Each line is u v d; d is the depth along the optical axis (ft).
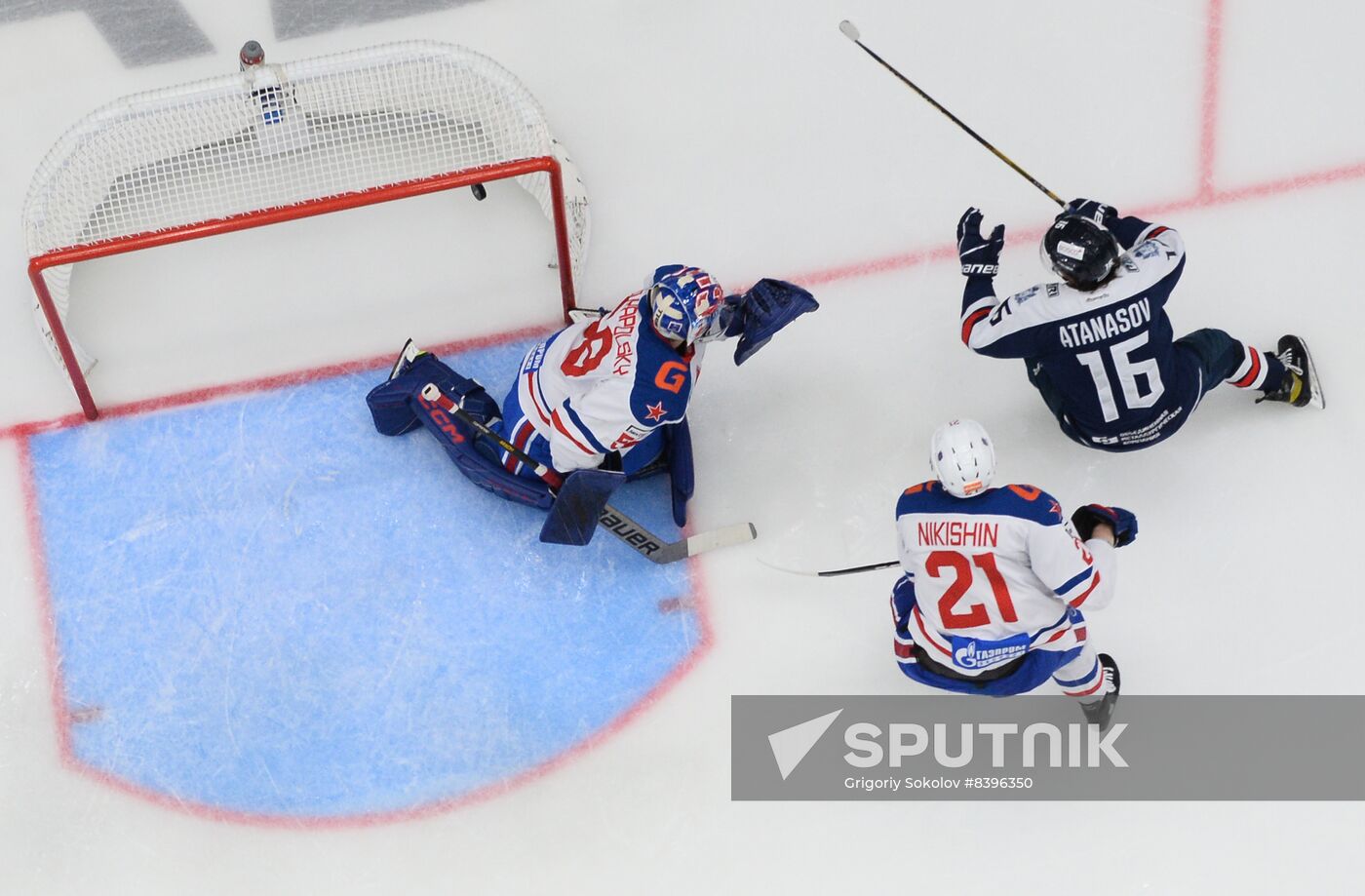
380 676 55.42
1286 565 55.88
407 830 53.11
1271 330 59.93
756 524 57.62
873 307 61.57
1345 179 62.90
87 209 60.90
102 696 55.26
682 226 63.67
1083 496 57.47
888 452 58.75
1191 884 51.37
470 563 57.31
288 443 59.62
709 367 60.64
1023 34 67.31
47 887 52.42
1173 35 66.80
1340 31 66.33
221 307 62.49
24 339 61.93
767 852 52.39
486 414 56.90
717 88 66.74
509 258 63.36
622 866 52.29
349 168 64.18
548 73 67.51
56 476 59.11
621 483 51.72
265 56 68.59
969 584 45.32
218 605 56.59
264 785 53.83
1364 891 50.75
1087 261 47.70
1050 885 51.55
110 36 69.56
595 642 55.93
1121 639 55.21
